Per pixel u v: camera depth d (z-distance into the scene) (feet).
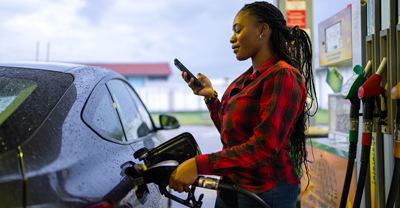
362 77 6.22
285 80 3.80
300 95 3.93
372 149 6.82
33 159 3.14
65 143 3.62
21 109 3.79
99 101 5.09
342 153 8.00
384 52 6.44
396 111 5.60
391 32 6.16
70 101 4.29
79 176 3.41
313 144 9.55
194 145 4.19
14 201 2.79
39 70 4.96
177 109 66.95
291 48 4.80
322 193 8.96
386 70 6.31
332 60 9.21
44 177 3.05
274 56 4.35
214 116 5.22
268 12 4.28
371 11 6.79
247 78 4.48
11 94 4.16
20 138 3.30
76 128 3.99
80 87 4.73
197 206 3.83
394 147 5.59
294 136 4.70
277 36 4.36
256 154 3.62
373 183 6.85
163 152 4.11
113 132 5.13
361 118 7.34
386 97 6.21
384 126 6.36
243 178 4.18
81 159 3.65
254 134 3.81
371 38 6.72
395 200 6.06
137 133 6.89
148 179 3.78
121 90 7.05
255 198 3.71
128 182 4.12
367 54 6.95
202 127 44.32
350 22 8.07
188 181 3.58
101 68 6.24
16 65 5.19
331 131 9.75
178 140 4.16
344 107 9.14
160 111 67.36
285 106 3.73
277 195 4.09
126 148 5.16
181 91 66.54
